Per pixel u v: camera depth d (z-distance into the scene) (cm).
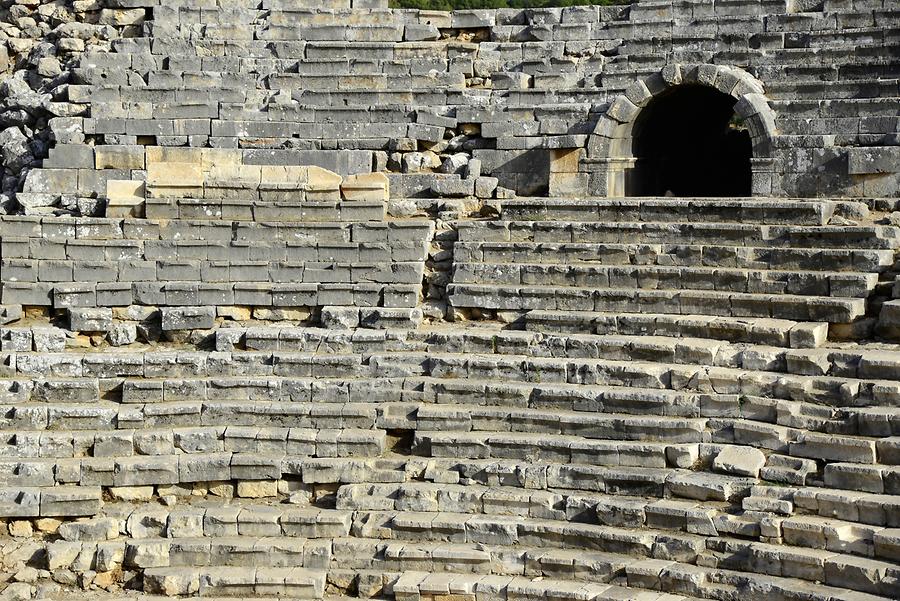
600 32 3416
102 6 3672
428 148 3322
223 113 3366
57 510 2444
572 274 2761
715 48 3253
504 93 3341
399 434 2553
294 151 3297
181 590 2311
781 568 2047
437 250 2975
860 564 1980
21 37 3728
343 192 3084
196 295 2881
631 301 2653
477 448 2444
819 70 3069
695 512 2170
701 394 2362
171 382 2650
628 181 3231
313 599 2283
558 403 2467
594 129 3209
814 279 2512
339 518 2384
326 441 2514
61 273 2911
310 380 2642
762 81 3117
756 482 2195
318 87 3450
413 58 3469
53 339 2792
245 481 2503
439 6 5200
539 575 2227
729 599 2053
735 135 3988
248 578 2302
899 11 3109
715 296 2569
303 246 2956
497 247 2873
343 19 3594
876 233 2562
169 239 2989
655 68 3266
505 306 2773
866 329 2441
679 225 2756
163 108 3366
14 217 2980
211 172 3117
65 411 2591
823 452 2178
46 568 2386
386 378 2631
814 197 2933
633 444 2339
